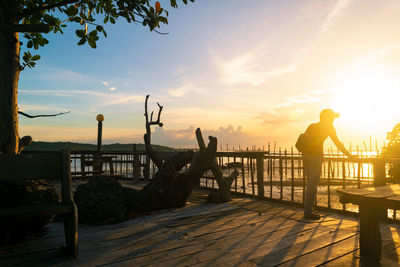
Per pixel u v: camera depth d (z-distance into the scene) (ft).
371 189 9.68
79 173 31.63
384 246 9.96
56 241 10.63
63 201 9.55
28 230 10.74
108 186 15.07
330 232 11.76
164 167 17.92
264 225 12.99
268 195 36.60
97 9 13.56
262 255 9.08
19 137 12.05
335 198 34.73
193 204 18.39
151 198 16.22
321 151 14.35
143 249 9.71
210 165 18.28
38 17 13.52
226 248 9.78
